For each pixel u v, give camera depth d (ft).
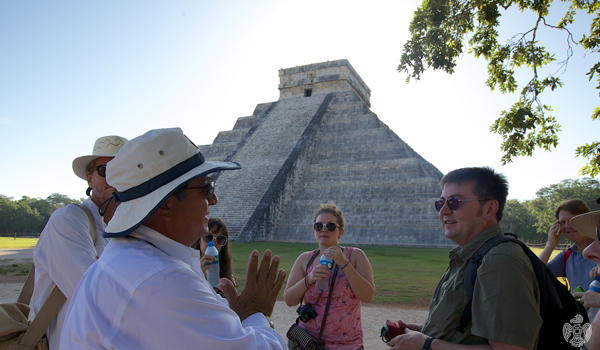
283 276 7.95
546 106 38.88
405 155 110.11
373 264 55.52
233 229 100.07
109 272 5.80
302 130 129.90
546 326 7.95
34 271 10.26
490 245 8.56
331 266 12.19
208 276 15.16
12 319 8.68
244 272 44.29
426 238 91.09
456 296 8.79
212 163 7.03
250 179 116.06
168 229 6.77
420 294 33.86
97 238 10.73
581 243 14.53
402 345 8.95
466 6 38.81
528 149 40.29
